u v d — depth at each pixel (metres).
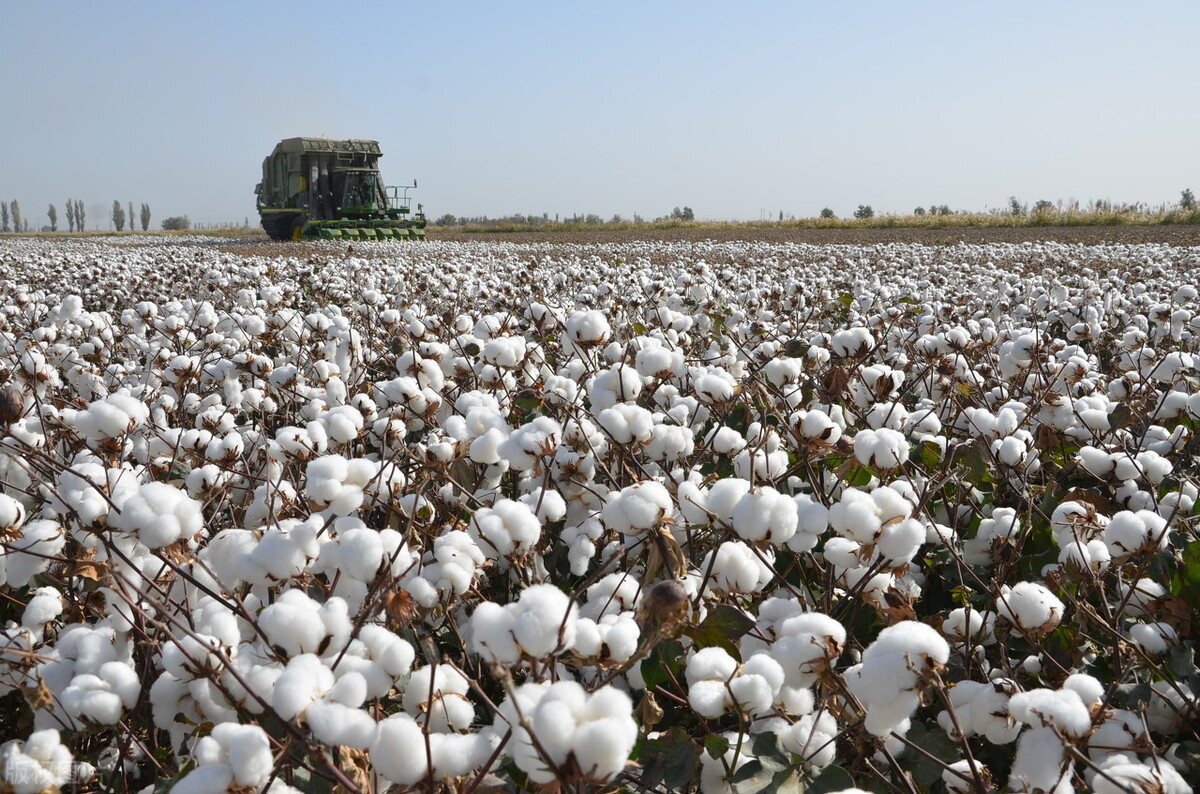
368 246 26.47
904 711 1.35
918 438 3.10
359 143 37.47
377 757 1.28
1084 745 1.39
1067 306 6.23
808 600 2.17
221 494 2.37
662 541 1.75
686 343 4.89
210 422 2.95
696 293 5.96
